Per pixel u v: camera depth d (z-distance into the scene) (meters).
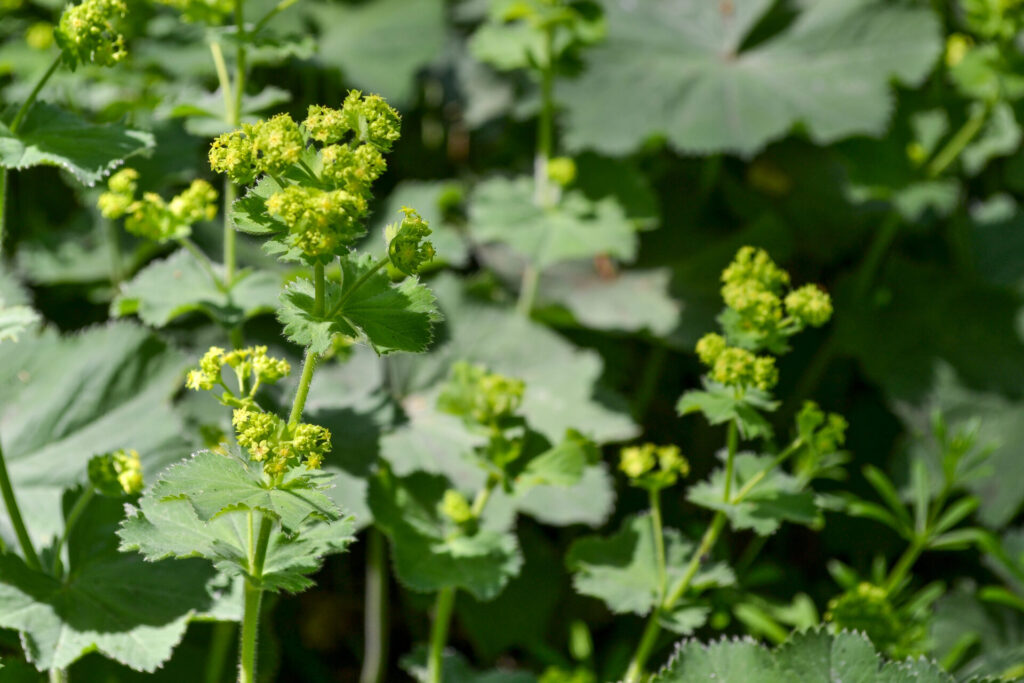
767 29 4.09
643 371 3.89
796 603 2.78
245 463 1.50
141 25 3.42
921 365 3.82
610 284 3.82
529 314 3.49
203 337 3.11
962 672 2.72
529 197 3.48
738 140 3.71
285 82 4.00
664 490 3.60
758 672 2.00
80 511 2.05
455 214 3.91
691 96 3.83
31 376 2.48
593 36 3.39
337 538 1.66
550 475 2.24
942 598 3.07
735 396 1.98
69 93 3.11
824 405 3.91
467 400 2.27
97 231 3.35
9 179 3.51
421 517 2.42
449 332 3.30
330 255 1.40
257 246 3.44
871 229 4.16
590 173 3.72
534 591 3.21
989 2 3.33
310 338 1.45
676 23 4.07
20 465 2.38
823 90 3.84
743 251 2.04
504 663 3.26
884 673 1.98
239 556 1.62
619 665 2.78
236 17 2.32
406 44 4.22
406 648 3.34
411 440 2.80
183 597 2.02
